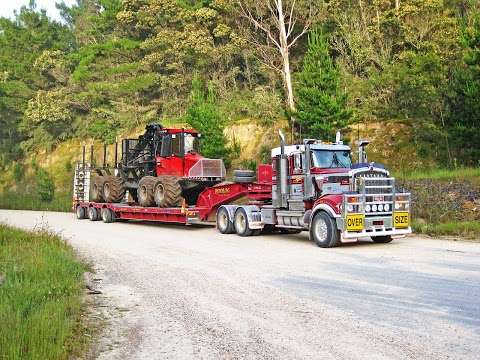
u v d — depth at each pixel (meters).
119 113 45.91
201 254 13.45
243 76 43.19
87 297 8.81
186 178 21.44
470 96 24.09
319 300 8.22
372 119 31.80
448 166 26.14
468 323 6.80
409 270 10.40
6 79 55.75
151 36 46.00
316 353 5.86
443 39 29.69
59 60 53.03
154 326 7.10
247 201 19.86
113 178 25.19
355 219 14.02
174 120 38.97
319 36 31.58
